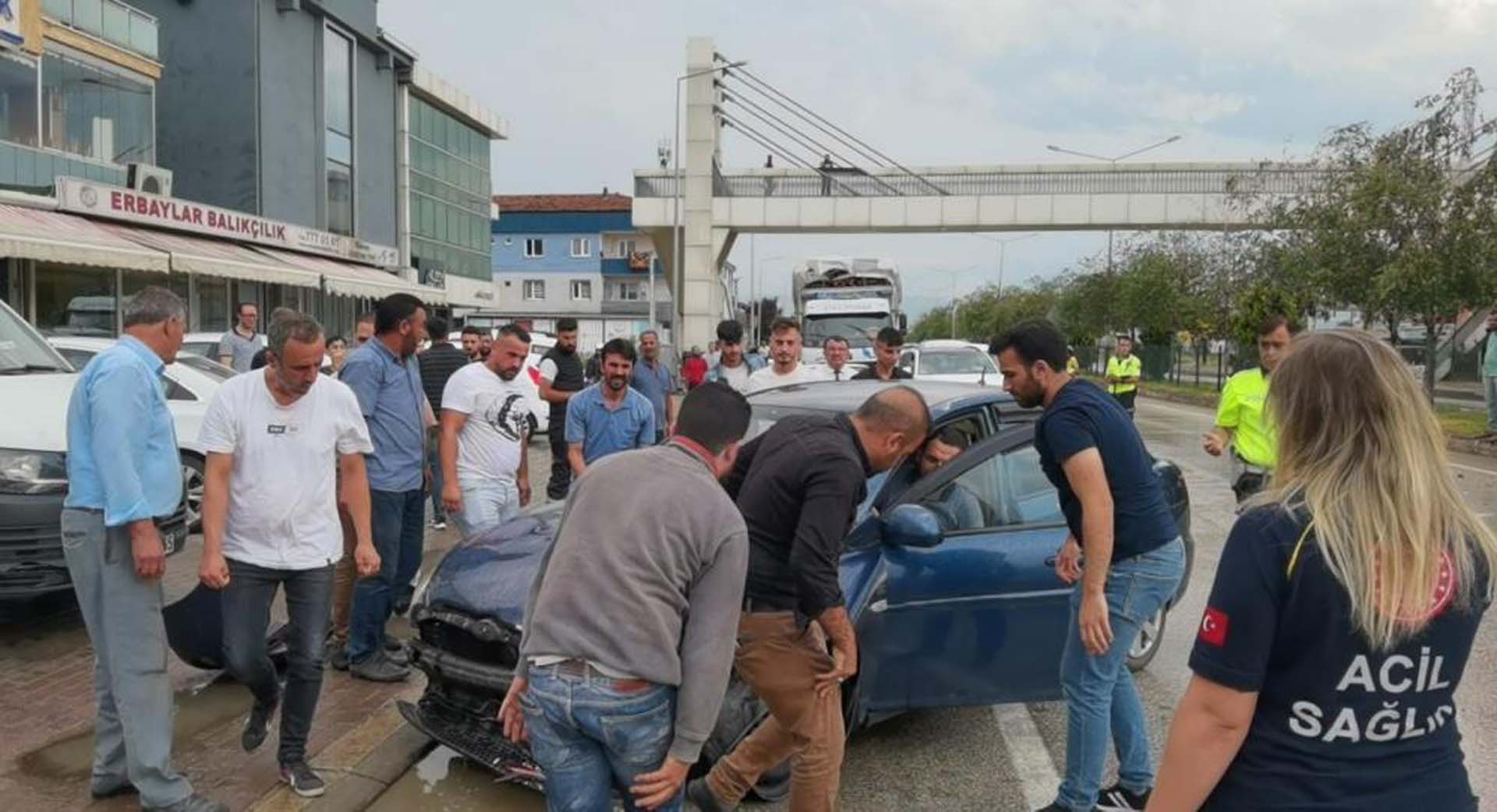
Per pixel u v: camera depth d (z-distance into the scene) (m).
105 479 3.66
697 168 27.91
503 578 4.36
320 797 4.22
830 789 3.64
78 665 5.72
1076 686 3.93
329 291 23.86
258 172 25.77
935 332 97.06
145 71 21.84
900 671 4.43
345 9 29.75
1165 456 16.31
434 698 4.47
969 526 4.73
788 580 3.50
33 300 18.44
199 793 4.23
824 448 3.42
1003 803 4.39
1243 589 1.87
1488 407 16.33
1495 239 17.25
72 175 19.44
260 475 4.08
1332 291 19.56
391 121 33.81
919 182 30.08
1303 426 1.93
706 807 3.82
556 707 2.81
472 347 10.61
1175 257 37.59
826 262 27.94
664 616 2.80
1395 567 1.78
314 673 4.25
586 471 3.00
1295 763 1.86
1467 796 1.88
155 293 3.89
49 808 4.05
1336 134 20.36
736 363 9.49
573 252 73.00
